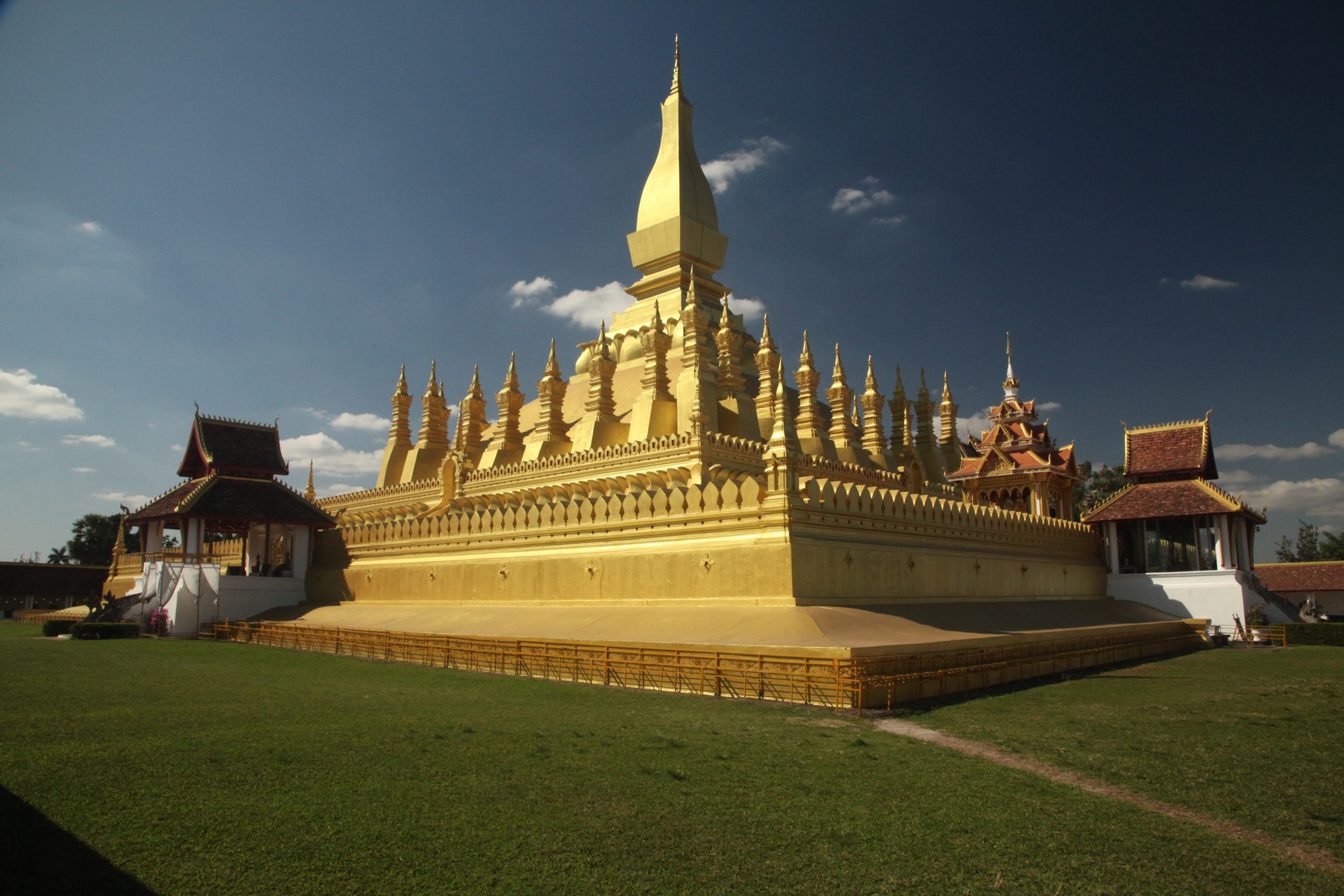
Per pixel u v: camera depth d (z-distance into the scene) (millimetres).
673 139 45562
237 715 14773
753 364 43344
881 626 21062
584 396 41312
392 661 24984
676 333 40344
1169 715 16188
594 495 31703
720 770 11211
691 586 24000
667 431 33219
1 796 9609
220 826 8773
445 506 38531
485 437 42125
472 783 10445
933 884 7754
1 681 19078
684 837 8727
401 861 7969
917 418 46594
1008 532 32781
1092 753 12773
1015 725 14977
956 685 18891
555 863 7988
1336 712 16719
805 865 8094
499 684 19625
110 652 27469
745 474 30359
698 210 45062
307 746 12250
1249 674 23797
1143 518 38812
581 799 9883
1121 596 39312
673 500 24984
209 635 36031
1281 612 40125
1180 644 32906
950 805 9961
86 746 12070
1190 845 8898
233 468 40375
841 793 10312
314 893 7258
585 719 14680
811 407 37156
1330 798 10555
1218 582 37062
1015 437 50219
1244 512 37812
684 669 18375
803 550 22328
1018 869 8156
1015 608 29984
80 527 84750
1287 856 8641
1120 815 9773
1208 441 39500
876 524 25594
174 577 36938
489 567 30281
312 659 25578
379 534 36062
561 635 23109
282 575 41156
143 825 8766
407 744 12430
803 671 16797
